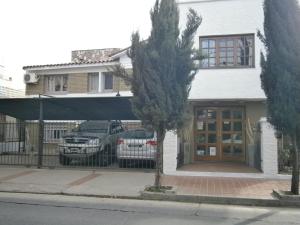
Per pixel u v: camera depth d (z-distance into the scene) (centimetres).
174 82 1034
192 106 1686
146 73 1031
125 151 1475
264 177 1304
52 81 2380
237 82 1594
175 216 817
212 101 1648
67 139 1555
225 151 1697
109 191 1079
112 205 925
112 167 1505
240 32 1598
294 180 994
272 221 791
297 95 964
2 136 2012
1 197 1005
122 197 1029
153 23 1045
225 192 1057
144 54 1038
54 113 1767
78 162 1594
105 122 1711
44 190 1094
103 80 2245
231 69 1602
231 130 1698
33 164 1573
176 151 1390
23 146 1936
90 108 1658
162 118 1020
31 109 1714
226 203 984
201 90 1609
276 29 992
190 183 1203
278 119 987
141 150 1459
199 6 1628
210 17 1622
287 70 973
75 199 998
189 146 1662
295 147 990
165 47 1024
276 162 1303
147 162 1484
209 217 816
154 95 1030
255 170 1411
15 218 761
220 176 1338
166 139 1387
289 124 970
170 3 1042
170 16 1038
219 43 1625
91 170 1455
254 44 1586
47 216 784
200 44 1630
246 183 1206
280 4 992
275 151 1307
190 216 822
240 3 1605
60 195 1052
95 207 893
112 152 1574
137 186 1149
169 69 1028
